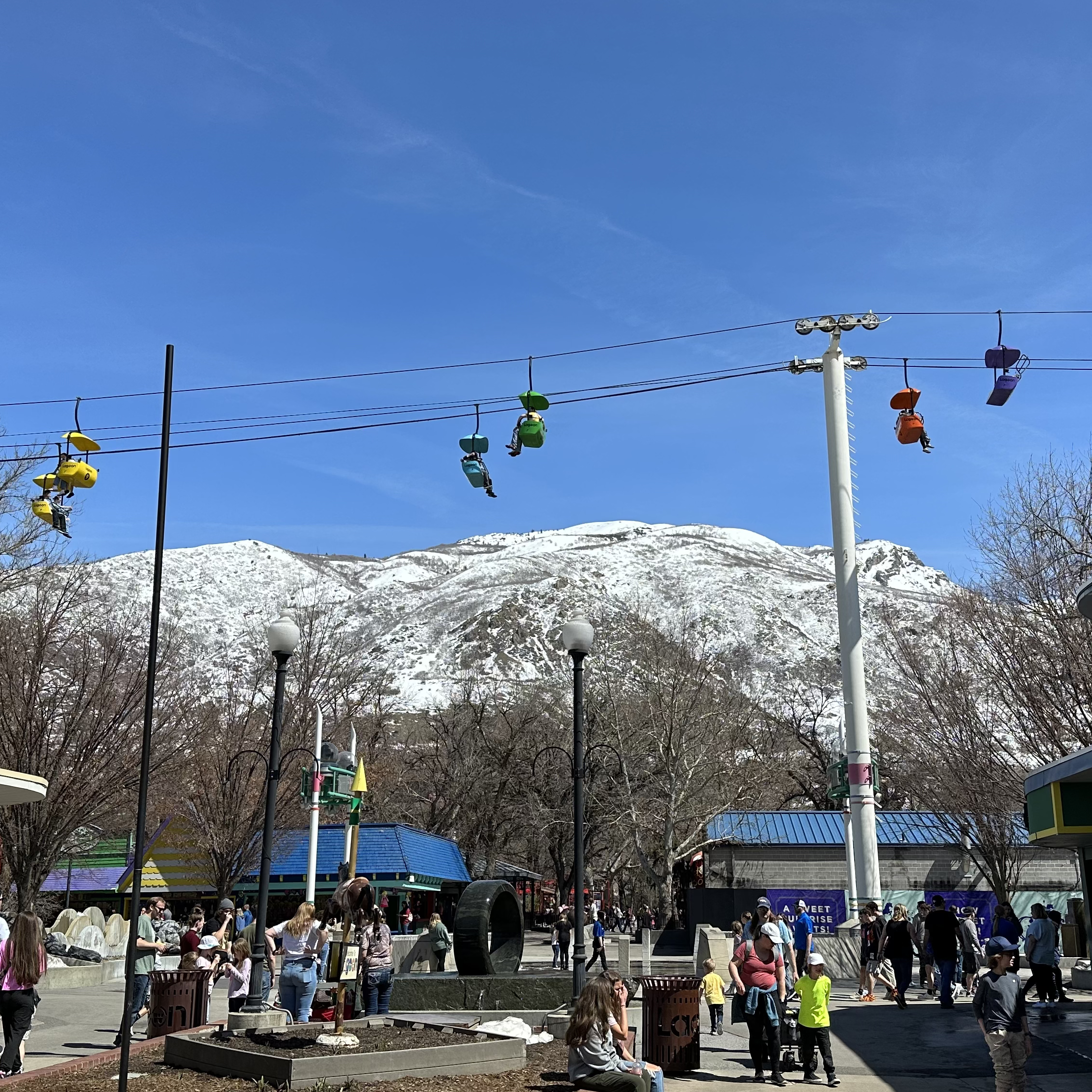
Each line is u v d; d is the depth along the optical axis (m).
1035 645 30.81
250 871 42.75
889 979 21.03
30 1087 11.62
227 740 40.81
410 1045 12.80
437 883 48.25
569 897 68.12
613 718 54.94
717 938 25.58
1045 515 31.56
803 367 23.78
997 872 35.84
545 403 16.77
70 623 33.41
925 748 36.88
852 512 23.27
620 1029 11.16
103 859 50.75
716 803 52.50
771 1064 12.94
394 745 72.00
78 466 16.48
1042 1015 17.83
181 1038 12.98
